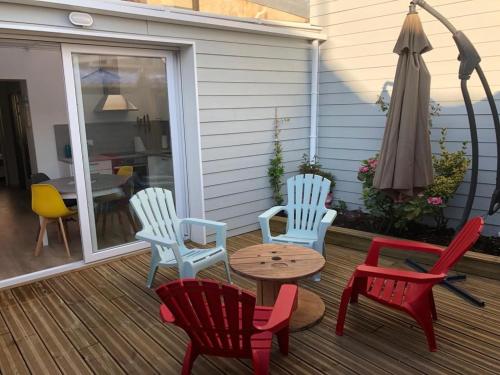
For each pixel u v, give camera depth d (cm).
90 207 390
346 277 364
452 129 441
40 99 627
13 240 475
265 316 233
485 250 378
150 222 349
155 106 424
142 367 240
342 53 524
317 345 260
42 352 257
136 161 418
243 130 479
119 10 346
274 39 494
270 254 298
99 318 297
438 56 440
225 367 240
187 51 420
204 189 450
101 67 379
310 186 405
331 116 551
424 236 420
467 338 266
